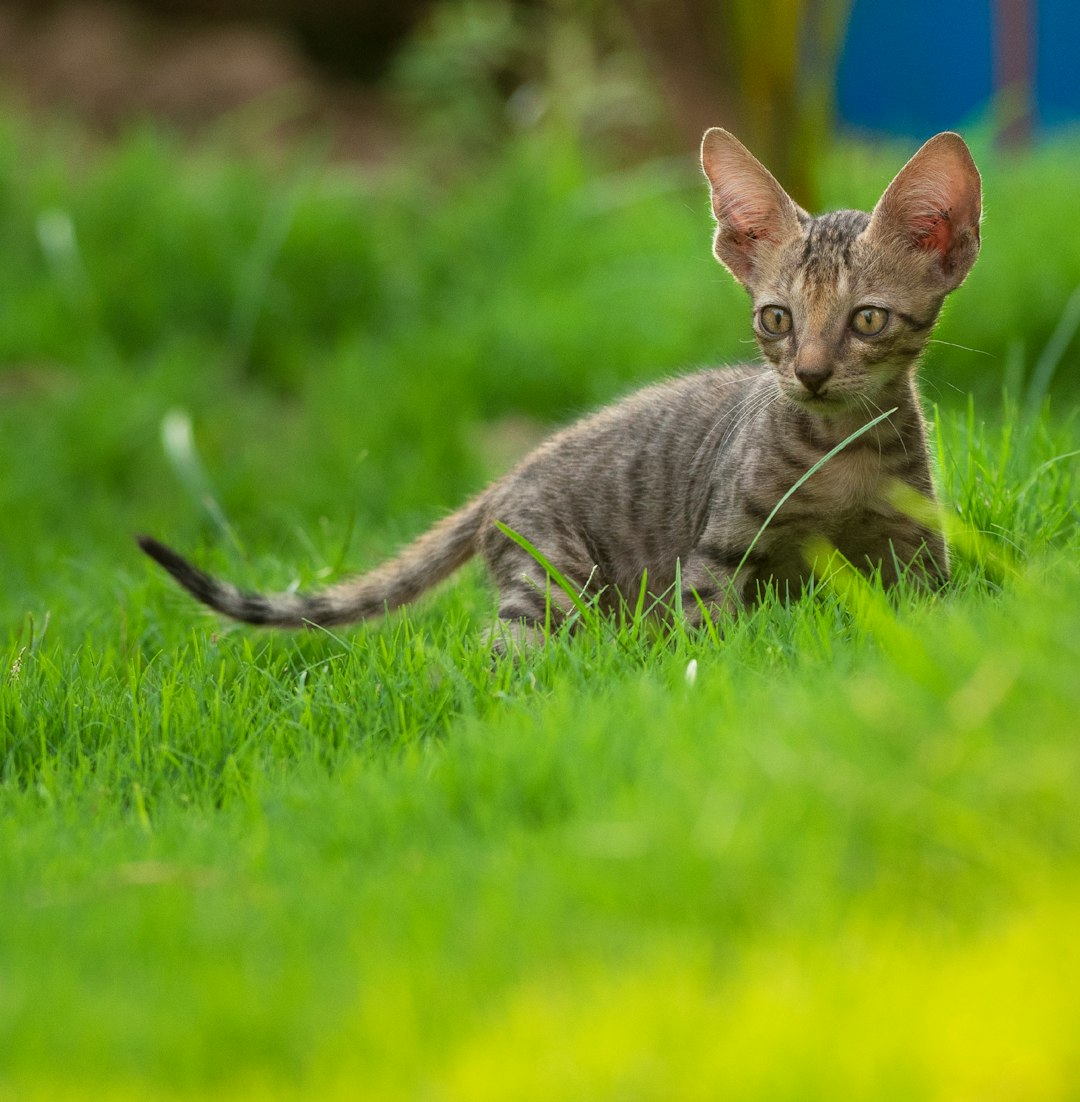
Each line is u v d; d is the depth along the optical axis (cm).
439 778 542
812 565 774
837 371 739
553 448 878
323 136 2602
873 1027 368
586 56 2189
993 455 880
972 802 431
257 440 1521
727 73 2534
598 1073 365
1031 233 1616
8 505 1363
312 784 580
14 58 2766
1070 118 2467
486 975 414
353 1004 407
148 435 1473
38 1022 407
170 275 1733
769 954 404
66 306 1677
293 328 1714
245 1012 405
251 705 691
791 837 438
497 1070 371
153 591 933
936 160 748
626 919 432
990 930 405
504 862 471
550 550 838
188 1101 376
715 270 1650
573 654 661
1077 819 421
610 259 1747
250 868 507
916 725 459
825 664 581
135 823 577
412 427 1481
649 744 524
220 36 2806
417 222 1911
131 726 668
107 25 2794
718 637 686
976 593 692
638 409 870
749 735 490
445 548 890
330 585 888
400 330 1706
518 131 2225
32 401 1541
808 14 1557
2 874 520
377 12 2850
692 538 818
